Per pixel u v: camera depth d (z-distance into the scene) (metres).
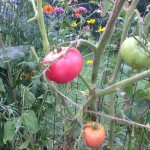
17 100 0.65
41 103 0.65
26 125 0.54
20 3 0.67
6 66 0.59
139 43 0.33
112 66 0.64
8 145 0.67
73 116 0.44
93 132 0.37
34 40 0.66
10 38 0.65
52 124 0.71
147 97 0.54
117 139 0.67
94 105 0.44
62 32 0.91
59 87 0.54
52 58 0.31
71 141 0.44
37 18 0.40
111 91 0.37
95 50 0.38
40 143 0.65
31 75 0.65
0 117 0.59
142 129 0.60
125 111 0.58
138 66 0.33
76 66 0.32
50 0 1.15
